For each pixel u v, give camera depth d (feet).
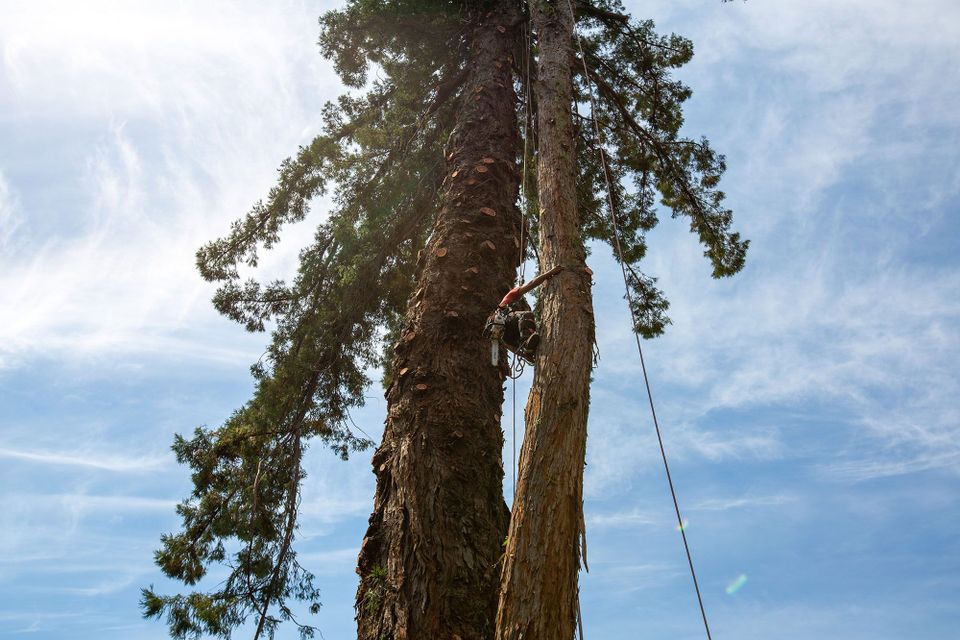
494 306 32.17
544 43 29.04
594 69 51.19
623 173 53.67
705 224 52.65
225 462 41.60
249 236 47.14
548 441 17.03
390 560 25.34
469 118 39.73
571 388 17.80
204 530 40.06
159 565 38.70
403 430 28.40
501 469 28.55
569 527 16.05
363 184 45.75
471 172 36.83
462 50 48.70
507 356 31.58
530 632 14.76
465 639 23.32
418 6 46.26
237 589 35.94
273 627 35.24
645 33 50.21
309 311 44.80
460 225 34.50
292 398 41.70
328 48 49.70
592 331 19.24
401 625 23.66
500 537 26.43
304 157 46.01
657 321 53.26
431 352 30.22
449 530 25.52
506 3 47.37
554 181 22.86
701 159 51.90
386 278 45.88
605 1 49.65
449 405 28.71
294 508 37.27
